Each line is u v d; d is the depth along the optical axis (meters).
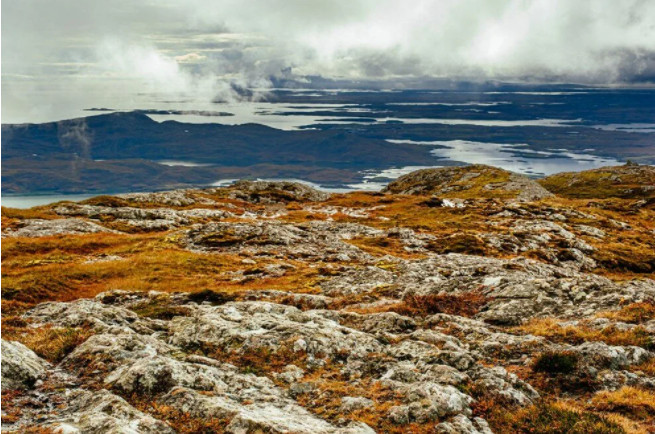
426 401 19.17
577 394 21.41
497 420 19.03
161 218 109.56
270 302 37.66
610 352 23.34
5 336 25.16
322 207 160.50
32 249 71.00
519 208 139.62
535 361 23.64
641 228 128.88
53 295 46.22
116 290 44.53
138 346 23.33
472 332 28.67
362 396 20.30
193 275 57.12
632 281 41.22
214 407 17.34
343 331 27.97
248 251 73.75
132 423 15.77
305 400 20.09
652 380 21.61
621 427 17.97
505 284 37.97
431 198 167.12
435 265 57.12
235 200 167.00
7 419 16.11
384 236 94.75
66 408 17.31
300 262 67.81
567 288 35.94
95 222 96.00
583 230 115.88
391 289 42.41
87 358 21.41
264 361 23.81
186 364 21.02
